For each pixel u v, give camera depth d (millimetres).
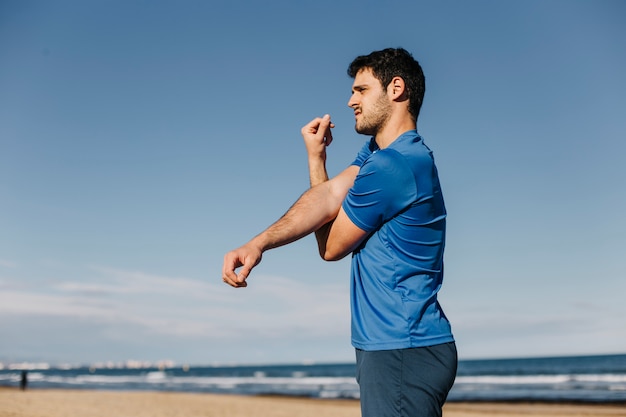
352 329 1704
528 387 38000
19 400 20469
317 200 1687
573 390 33281
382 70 1743
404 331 1593
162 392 39719
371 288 1655
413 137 1709
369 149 1887
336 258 1704
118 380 68812
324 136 1967
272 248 1587
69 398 24016
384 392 1573
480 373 64125
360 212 1623
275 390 43062
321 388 45281
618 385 36438
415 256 1647
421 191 1620
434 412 1595
